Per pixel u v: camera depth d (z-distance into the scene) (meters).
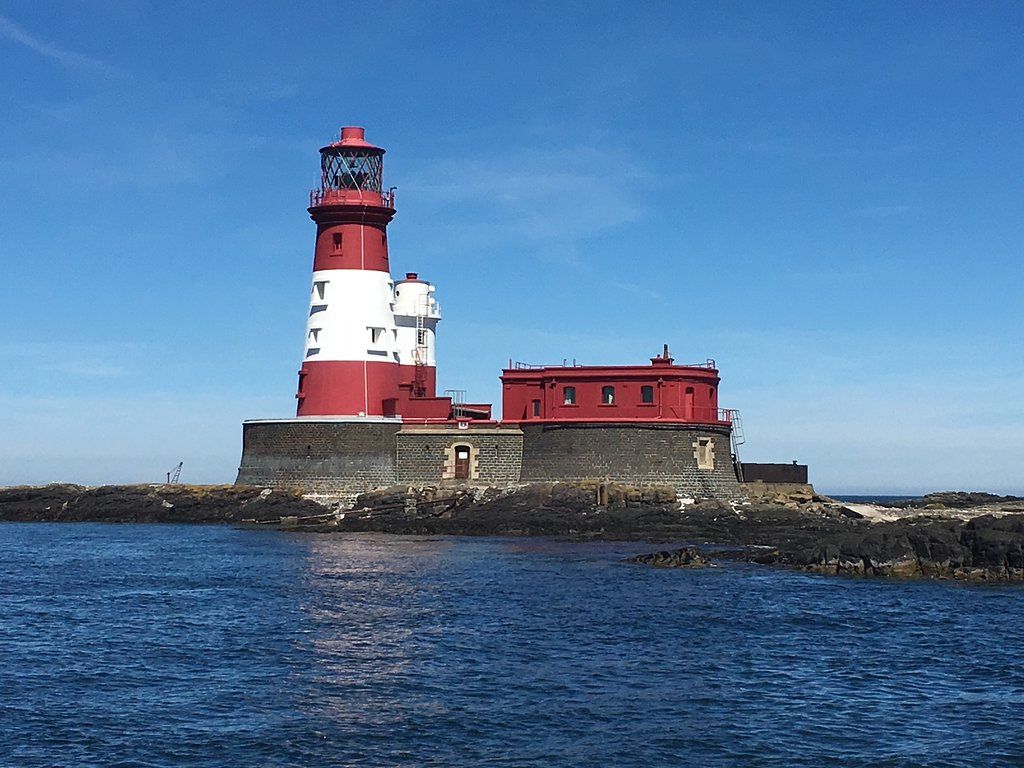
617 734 34.41
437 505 92.94
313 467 98.75
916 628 49.50
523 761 32.19
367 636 47.09
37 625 49.75
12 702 37.28
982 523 65.06
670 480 93.31
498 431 96.25
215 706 36.97
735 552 75.19
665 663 42.69
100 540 86.88
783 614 52.50
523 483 95.31
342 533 91.62
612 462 93.44
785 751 33.09
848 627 49.62
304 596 57.22
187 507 103.69
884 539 65.25
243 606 54.41
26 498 109.44
